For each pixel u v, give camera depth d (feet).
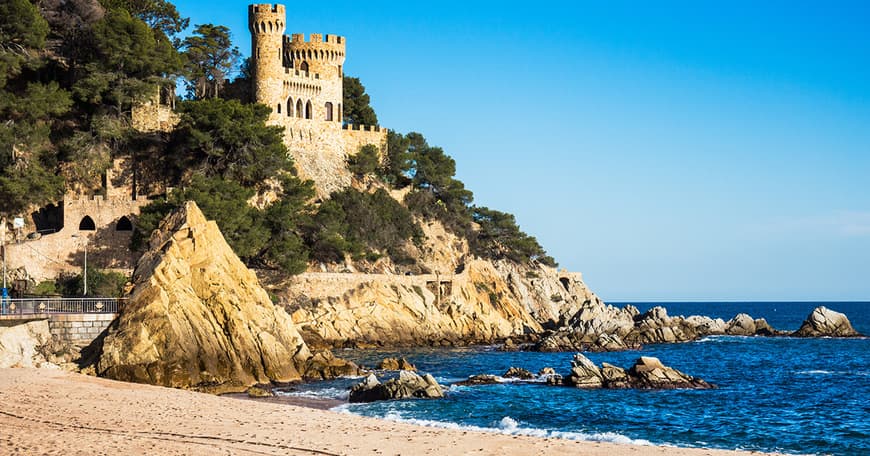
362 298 388.57
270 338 239.09
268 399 206.59
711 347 421.18
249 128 394.93
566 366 319.47
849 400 235.61
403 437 143.95
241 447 130.82
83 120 394.52
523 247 545.03
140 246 337.93
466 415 194.18
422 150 558.97
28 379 182.39
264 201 408.87
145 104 407.03
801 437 181.37
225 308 233.35
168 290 222.89
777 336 493.36
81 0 399.65
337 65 501.15
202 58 476.13
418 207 508.53
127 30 388.37
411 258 466.29
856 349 413.39
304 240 411.13
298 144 478.59
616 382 242.17
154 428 142.41
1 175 336.29
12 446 122.52
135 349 209.87
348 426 152.46
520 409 204.44
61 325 224.12
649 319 470.80
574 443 144.97
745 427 191.11
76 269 346.33
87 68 380.58
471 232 530.68
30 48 382.83
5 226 343.67
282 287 372.79
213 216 336.08
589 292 571.28
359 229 448.65
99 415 151.02
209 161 402.52
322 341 361.10
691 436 179.73
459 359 337.31
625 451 139.95
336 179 479.41
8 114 355.97
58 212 369.91
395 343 386.52
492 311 451.12
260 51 472.44
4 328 210.59
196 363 217.97
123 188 395.55
